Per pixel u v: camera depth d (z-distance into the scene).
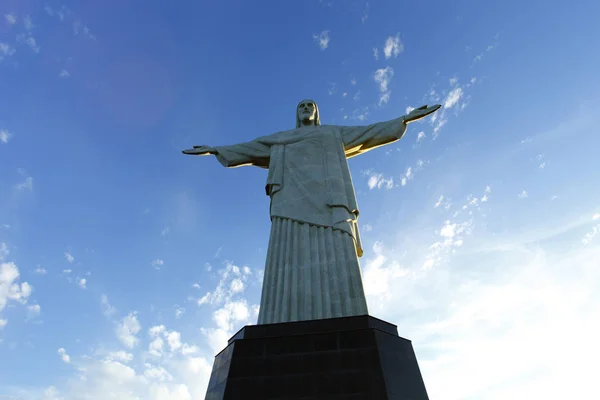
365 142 25.92
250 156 26.30
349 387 14.72
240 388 15.09
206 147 26.53
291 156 25.23
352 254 20.48
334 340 16.00
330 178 23.56
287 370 15.40
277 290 19.61
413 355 16.70
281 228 21.92
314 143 25.70
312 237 21.36
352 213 22.69
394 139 25.62
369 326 16.58
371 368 15.07
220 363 16.97
